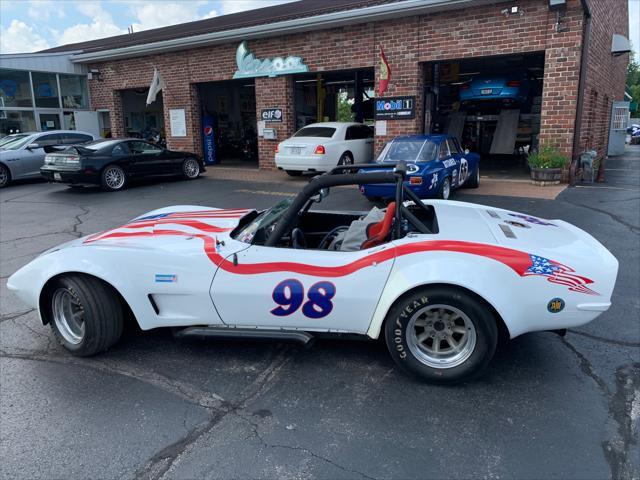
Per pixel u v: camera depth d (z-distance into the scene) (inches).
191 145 697.0
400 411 119.5
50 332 166.2
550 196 393.1
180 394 128.2
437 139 388.2
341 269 131.3
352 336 136.6
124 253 141.4
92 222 340.2
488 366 139.7
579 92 435.8
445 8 466.6
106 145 486.9
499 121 708.0
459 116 724.7
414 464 101.1
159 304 144.2
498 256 124.3
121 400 125.6
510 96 604.1
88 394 128.5
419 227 139.0
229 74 631.2
